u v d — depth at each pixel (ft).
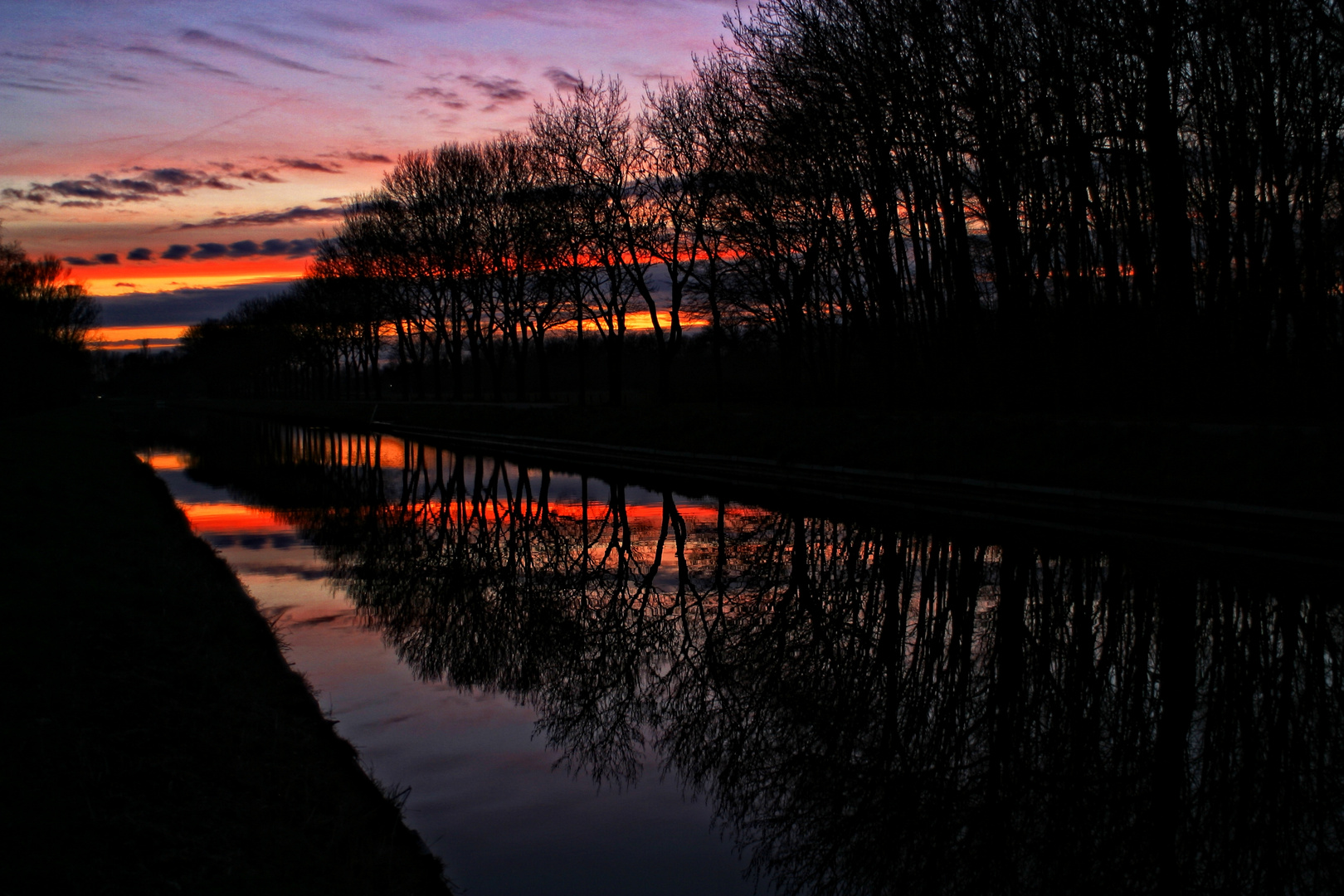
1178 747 19.54
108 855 12.34
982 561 38.73
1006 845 15.84
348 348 306.76
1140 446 58.95
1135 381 88.38
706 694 24.00
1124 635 27.37
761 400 173.06
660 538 47.91
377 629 30.73
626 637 29.50
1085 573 35.60
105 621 22.99
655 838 16.38
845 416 96.02
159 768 15.33
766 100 107.34
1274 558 37.29
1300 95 80.12
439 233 198.18
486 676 25.67
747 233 122.93
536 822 16.90
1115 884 14.55
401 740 20.94
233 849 13.46
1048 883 14.65
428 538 50.01
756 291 136.67
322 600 35.14
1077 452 61.87
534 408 160.04
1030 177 94.38
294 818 15.33
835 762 19.45
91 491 51.65
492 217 191.11
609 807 17.62
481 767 19.49
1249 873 14.76
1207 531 42.70
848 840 16.16
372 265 215.31
